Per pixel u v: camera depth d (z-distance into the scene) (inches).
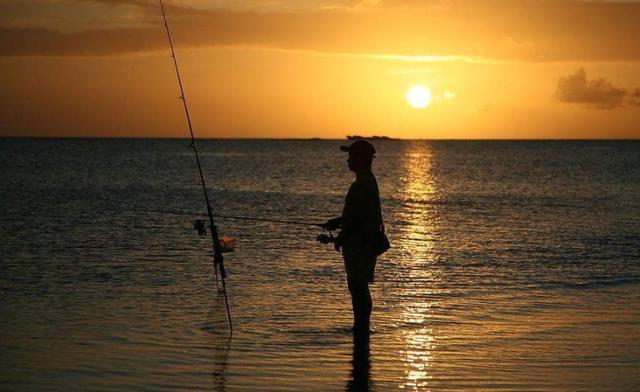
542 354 321.7
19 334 342.6
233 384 277.4
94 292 440.8
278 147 7534.5
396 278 509.0
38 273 501.7
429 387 277.4
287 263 556.7
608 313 403.9
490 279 509.7
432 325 373.7
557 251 655.1
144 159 3558.1
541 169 2844.5
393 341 341.7
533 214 1071.6
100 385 274.1
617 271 547.5
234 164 3181.6
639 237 770.2
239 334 349.1
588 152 5816.9
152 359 307.1
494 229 853.2
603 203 1290.6
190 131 398.6
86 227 786.2
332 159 3964.1
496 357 317.1
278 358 311.7
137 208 1083.3
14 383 275.0
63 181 1843.0
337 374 292.0
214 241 381.4
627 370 299.9
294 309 403.5
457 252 644.1
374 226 356.8
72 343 329.1
